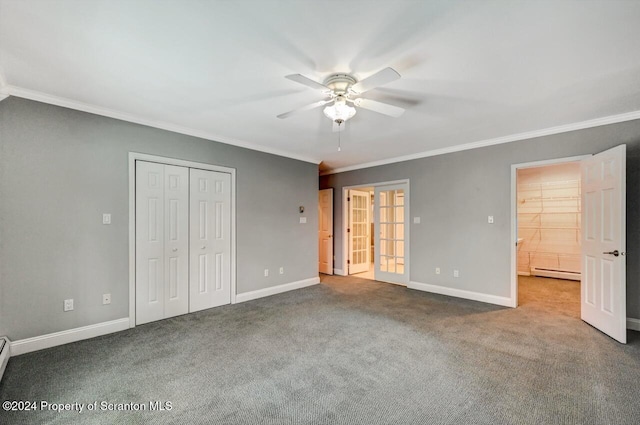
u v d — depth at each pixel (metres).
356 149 4.67
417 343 2.79
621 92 2.57
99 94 2.64
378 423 1.71
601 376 2.18
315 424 1.71
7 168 2.52
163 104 2.86
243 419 1.75
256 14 1.59
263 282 4.53
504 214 4.00
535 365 2.35
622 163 2.74
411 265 5.03
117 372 2.27
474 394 1.98
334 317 3.54
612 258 2.85
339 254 6.29
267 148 4.54
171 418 1.75
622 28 1.69
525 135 3.78
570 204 5.73
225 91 2.56
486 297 4.16
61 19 1.62
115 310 3.09
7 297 2.51
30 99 2.62
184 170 3.66
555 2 1.49
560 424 1.69
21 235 2.58
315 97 2.68
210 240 3.91
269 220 4.64
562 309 3.81
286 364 2.40
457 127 3.56
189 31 1.74
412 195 5.02
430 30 1.73
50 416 1.76
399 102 2.79
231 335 2.99
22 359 2.46
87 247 2.92
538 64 2.11
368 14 1.60
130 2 1.49
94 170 2.97
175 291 3.57
